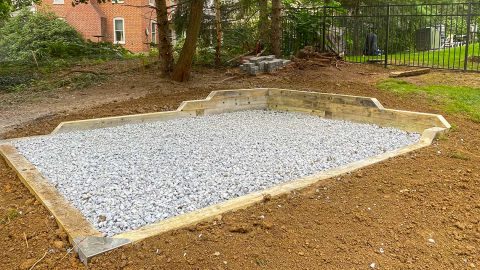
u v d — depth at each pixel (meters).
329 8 12.42
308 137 5.91
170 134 5.98
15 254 2.70
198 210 3.16
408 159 4.45
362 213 3.16
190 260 2.55
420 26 13.70
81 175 4.14
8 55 17.06
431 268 2.55
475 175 3.99
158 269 2.47
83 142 5.42
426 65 10.53
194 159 4.77
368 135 6.03
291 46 12.09
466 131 5.65
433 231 2.95
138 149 5.16
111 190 3.75
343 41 12.80
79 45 13.96
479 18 12.47
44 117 6.61
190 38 9.01
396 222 3.05
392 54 12.31
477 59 11.04
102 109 7.03
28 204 3.46
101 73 10.04
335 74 9.62
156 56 13.12
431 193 3.55
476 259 2.64
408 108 6.77
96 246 2.63
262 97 8.22
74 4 10.89
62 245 2.76
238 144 5.49
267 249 2.68
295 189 3.57
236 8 12.02
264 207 3.24
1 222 3.14
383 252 2.68
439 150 4.81
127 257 2.57
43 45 15.25
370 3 15.75
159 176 4.16
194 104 7.32
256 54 11.75
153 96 7.98
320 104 7.51
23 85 9.34
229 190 3.78
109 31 23.67
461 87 7.95
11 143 5.26
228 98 7.81
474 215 3.18
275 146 5.41
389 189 3.62
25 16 18.53
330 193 3.51
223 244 2.72
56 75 10.38
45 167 4.37
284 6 12.68
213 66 11.05
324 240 2.79
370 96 7.55
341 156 4.96
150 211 3.30
